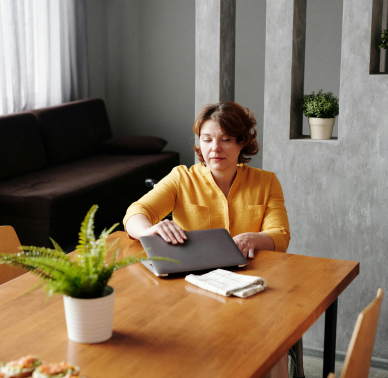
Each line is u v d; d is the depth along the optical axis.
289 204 2.49
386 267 2.36
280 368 1.56
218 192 1.90
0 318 1.21
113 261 1.10
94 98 5.51
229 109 1.80
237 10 5.48
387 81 2.21
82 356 1.04
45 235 3.62
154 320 1.19
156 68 6.04
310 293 1.34
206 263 1.49
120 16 6.06
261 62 5.48
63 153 4.76
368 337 1.14
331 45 5.10
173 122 6.09
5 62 4.65
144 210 1.81
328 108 2.41
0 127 4.12
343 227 2.41
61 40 5.30
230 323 1.18
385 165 2.28
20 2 4.66
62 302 1.30
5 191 3.73
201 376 0.96
